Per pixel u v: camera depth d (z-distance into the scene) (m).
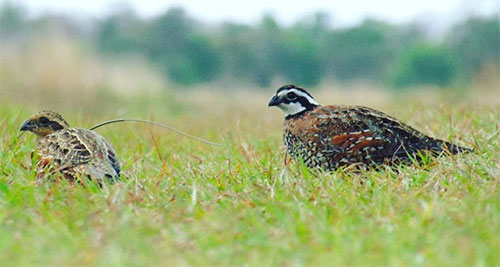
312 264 8.34
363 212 9.95
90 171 11.59
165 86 35.59
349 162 12.88
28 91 31.48
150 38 69.06
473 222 9.30
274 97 13.56
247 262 8.47
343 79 70.25
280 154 14.13
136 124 19.83
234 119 22.44
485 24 64.81
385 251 8.45
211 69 66.94
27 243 8.98
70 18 55.59
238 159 13.30
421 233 8.95
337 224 9.25
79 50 33.97
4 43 33.97
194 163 13.89
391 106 23.59
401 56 66.44
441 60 63.91
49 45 33.22
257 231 9.35
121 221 9.63
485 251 8.49
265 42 68.44
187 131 19.81
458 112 17.42
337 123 12.91
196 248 8.87
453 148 12.65
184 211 10.15
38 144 12.50
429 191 11.07
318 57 69.94
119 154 14.91
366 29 73.56
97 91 32.28
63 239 9.07
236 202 10.58
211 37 67.88
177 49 68.56
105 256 8.49
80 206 10.38
